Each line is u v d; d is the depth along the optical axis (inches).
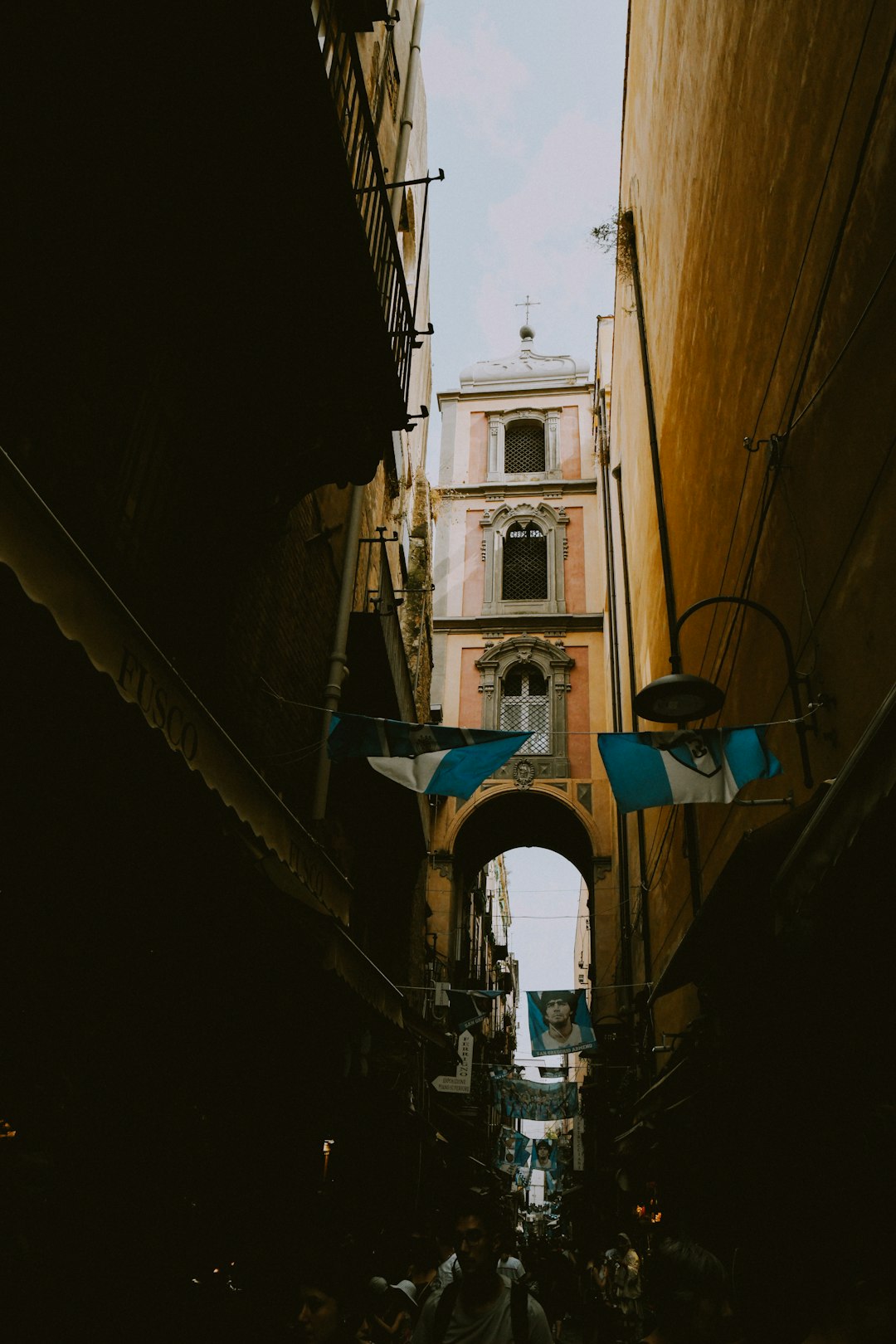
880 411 178.2
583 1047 777.6
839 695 209.9
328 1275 149.2
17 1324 142.4
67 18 155.8
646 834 691.4
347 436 260.4
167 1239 188.7
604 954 916.6
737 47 312.5
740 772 233.8
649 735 240.2
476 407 1325.0
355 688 454.3
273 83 185.2
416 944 749.9
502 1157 1381.6
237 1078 249.3
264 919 227.8
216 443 246.8
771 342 269.9
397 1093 511.5
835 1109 204.2
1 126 146.9
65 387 172.2
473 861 1219.2
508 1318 124.7
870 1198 181.0
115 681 132.4
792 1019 233.3
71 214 168.6
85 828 165.0
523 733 239.3
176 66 177.9
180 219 203.2
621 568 872.9
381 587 504.1
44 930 160.1
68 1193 160.9
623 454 845.8
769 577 280.5
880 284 166.9
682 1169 423.2
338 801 436.5
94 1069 172.4
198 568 238.8
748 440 269.7
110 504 191.9
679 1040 482.9
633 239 682.2
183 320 223.3
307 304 234.8
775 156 260.7
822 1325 91.0
